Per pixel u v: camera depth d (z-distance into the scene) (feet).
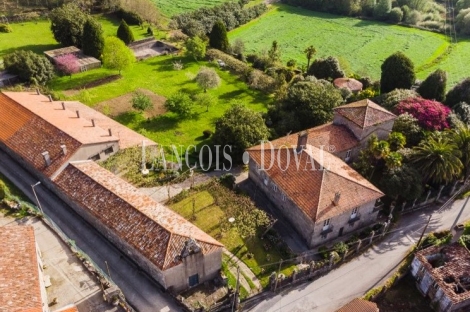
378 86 263.29
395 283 144.46
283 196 161.79
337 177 155.84
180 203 166.91
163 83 265.13
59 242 140.77
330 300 134.82
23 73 239.91
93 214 140.46
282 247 150.10
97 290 125.18
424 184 177.06
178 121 225.76
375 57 330.75
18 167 177.06
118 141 179.11
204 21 356.18
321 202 148.15
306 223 149.89
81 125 184.75
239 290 132.05
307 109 210.38
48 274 129.18
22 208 152.35
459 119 200.44
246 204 164.55
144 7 350.84
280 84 250.78
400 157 169.58
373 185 170.40
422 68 311.06
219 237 152.87
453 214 172.65
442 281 134.00
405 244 157.28
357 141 184.96
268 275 140.46
